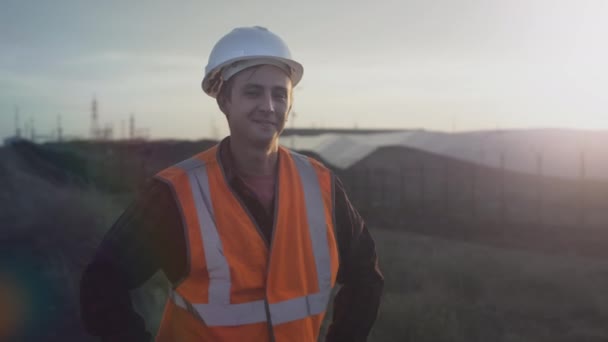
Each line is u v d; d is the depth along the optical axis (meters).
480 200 23.22
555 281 9.27
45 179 21.28
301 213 1.92
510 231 16.59
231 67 1.90
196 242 1.76
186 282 1.80
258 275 1.80
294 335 1.82
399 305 6.90
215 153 1.94
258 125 1.89
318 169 2.05
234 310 1.76
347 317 2.06
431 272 9.52
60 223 8.52
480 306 7.92
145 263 1.80
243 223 1.82
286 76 1.95
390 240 14.76
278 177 1.93
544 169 26.58
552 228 16.70
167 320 1.91
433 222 18.64
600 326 7.32
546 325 7.31
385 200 24.31
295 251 1.87
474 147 31.02
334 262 1.95
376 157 32.12
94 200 11.12
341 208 2.04
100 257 1.78
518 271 10.04
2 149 50.41
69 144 45.38
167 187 1.80
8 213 9.20
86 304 1.76
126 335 1.77
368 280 2.08
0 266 6.48
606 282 9.52
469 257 11.37
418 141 33.53
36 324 4.98
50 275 6.37
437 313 6.98
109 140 46.78
